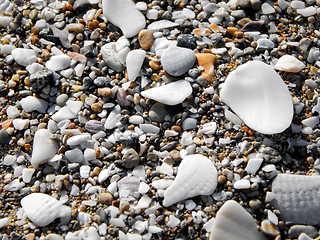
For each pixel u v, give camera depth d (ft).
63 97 0.92
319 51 0.93
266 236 0.84
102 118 0.92
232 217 0.83
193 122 0.90
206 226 0.84
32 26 0.98
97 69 0.93
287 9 0.97
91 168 0.89
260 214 0.85
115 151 0.90
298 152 0.88
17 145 0.91
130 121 0.90
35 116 0.92
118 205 0.86
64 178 0.87
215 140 0.89
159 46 0.94
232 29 0.95
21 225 0.85
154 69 0.92
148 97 0.90
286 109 0.88
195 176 0.86
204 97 0.91
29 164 0.90
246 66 0.89
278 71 0.92
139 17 0.96
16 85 0.94
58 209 0.85
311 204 0.84
